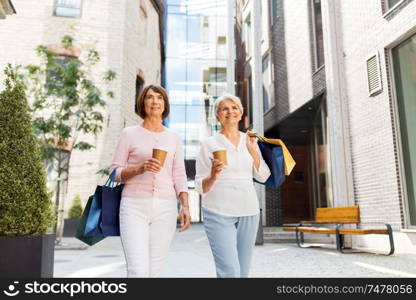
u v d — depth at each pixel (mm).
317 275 4809
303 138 15906
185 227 2545
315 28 11375
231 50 12953
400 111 7410
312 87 11320
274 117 14367
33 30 12922
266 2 15609
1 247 2969
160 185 2475
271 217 14961
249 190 2650
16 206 3037
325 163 12320
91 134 12445
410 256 6500
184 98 19859
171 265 5875
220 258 2518
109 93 10375
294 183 16750
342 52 9203
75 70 9547
